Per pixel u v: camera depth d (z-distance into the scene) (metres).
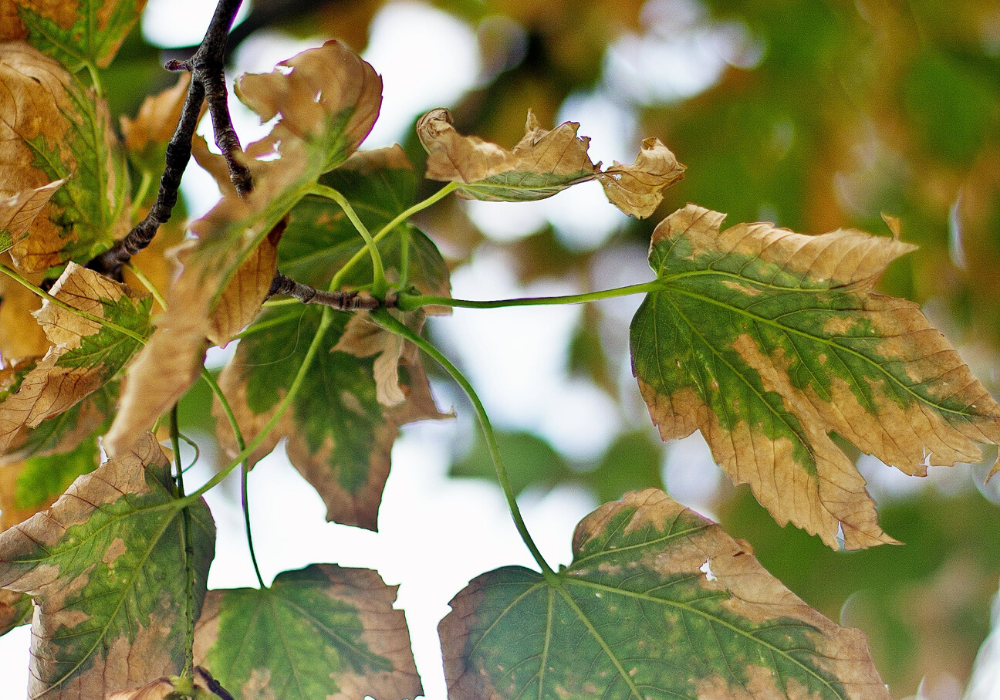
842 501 1.40
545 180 1.36
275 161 1.32
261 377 1.46
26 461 1.44
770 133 2.08
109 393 1.42
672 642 1.40
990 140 1.95
